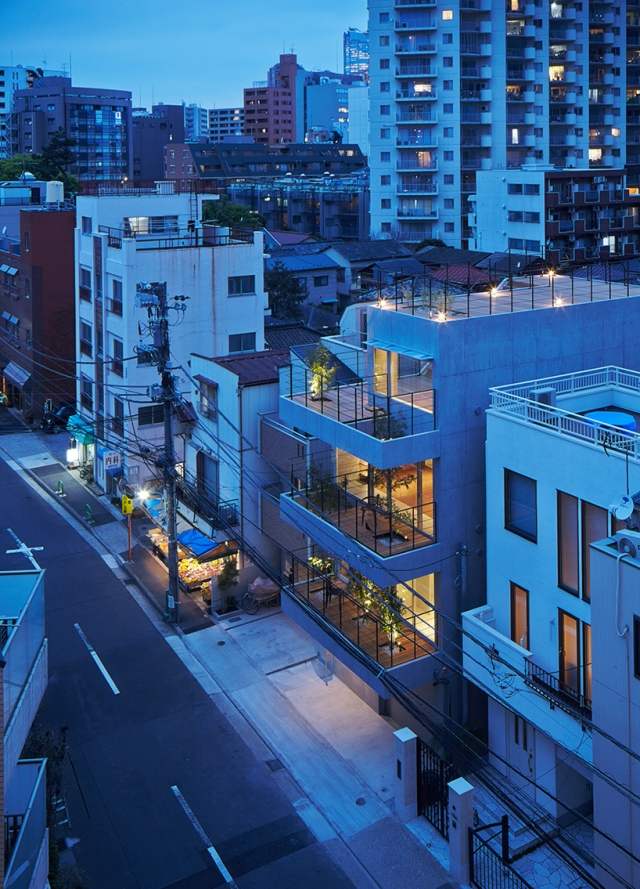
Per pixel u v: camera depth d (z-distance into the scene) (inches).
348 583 1174.3
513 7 4576.8
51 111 7273.6
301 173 7066.9
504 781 1028.5
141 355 1614.2
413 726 1126.4
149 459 1705.2
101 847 962.1
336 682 1259.8
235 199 5866.1
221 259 1897.1
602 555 780.0
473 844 906.1
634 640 757.3
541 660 948.0
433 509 1063.6
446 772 969.5
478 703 1095.6
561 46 4771.2
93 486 2105.1
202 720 1189.1
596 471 856.3
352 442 1069.8
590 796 981.2
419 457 1032.8
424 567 1053.2
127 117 7583.7
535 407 959.0
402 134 4650.6
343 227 5275.6
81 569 1675.7
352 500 1184.8
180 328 1875.0
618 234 3848.4
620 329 1153.4
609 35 4859.7
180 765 1096.8
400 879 908.6
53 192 2632.9
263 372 1467.8
